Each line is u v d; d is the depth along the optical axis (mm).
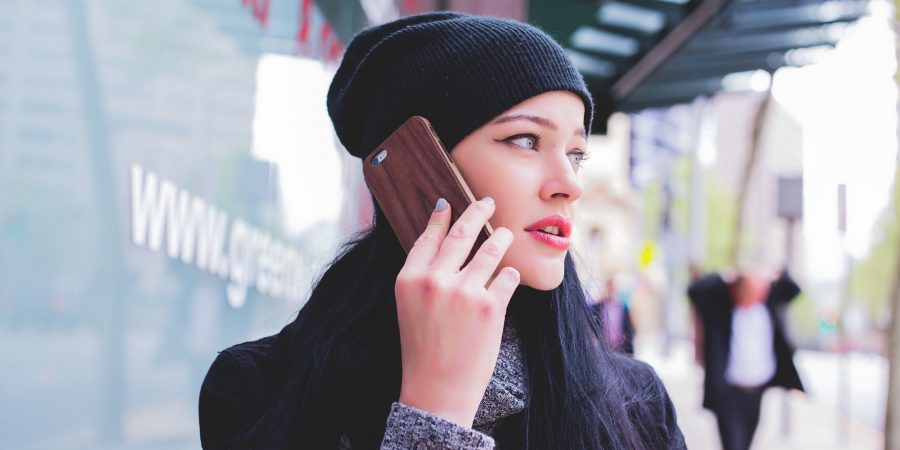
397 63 1462
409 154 1357
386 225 1490
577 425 1385
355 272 1538
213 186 3092
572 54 7844
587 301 1653
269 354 1514
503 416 1338
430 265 1205
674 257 31484
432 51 1403
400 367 1396
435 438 1108
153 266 2611
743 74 9438
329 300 1561
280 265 3951
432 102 1386
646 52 7445
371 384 1381
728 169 58594
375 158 1408
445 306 1148
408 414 1129
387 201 1391
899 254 5016
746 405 6102
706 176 48562
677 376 18078
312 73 4242
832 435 11328
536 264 1304
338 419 1356
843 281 13508
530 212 1311
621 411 1457
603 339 1582
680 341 32062
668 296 30844
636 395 1554
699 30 7008
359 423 1350
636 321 12250
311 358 1400
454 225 1224
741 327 6102
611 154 41750
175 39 2738
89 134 2223
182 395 2863
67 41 2123
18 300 1944
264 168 3604
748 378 6090
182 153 2811
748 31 7762
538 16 6875
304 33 4074
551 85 1335
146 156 2553
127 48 2434
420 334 1154
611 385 1472
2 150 1882
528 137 1340
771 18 7430
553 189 1306
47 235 2053
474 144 1339
